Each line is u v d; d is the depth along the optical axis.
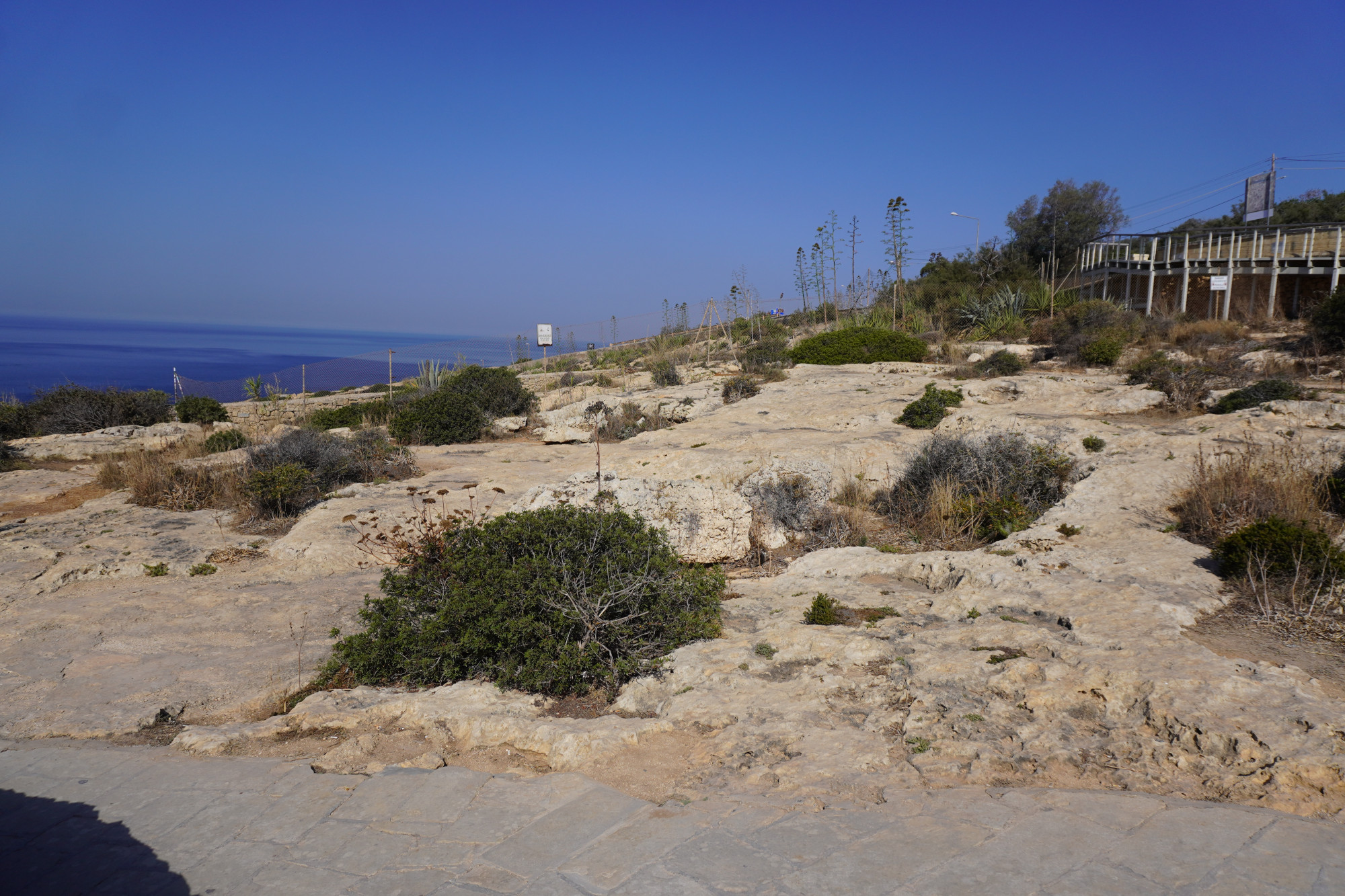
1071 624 5.84
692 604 6.43
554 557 5.94
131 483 13.65
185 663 6.68
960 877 3.08
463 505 11.58
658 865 3.28
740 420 16.91
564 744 4.45
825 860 3.24
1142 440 11.64
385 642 5.99
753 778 4.00
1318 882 2.95
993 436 11.96
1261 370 18.12
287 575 9.22
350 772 4.51
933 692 4.77
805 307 47.09
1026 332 28.83
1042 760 3.98
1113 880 3.01
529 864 3.37
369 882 3.35
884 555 8.67
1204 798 3.62
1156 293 31.06
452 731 4.93
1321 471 9.02
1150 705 4.36
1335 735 3.89
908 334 27.08
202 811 4.09
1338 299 18.22
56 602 8.38
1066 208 44.66
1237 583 6.59
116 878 3.52
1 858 3.73
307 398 34.81
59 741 5.32
